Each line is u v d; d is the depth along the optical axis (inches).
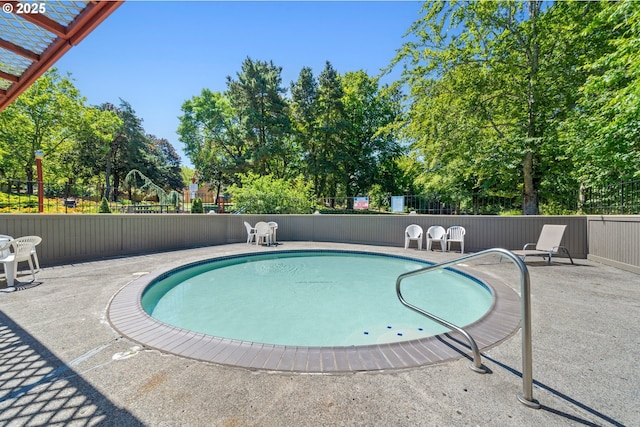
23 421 63.4
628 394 72.6
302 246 357.7
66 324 117.5
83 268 225.1
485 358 91.1
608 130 259.1
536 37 413.7
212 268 272.1
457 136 474.9
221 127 1012.5
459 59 460.1
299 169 1026.7
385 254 316.2
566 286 178.5
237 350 96.0
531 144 414.9
